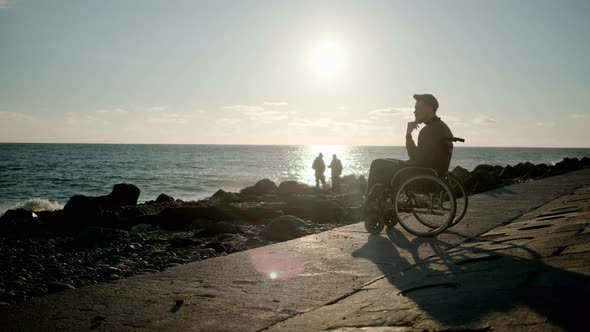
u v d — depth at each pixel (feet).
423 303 8.61
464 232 17.85
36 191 103.30
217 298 10.45
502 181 56.90
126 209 43.83
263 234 24.80
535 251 11.95
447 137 18.02
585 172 53.72
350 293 10.51
